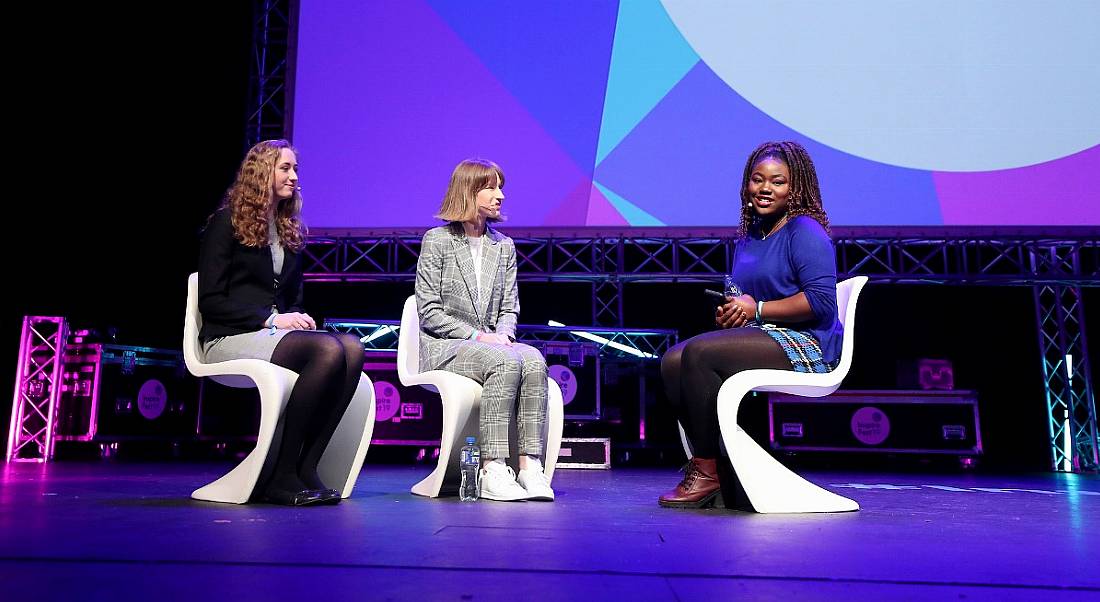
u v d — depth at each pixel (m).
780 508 1.99
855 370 6.41
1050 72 4.91
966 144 4.91
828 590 1.01
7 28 4.58
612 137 4.97
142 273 5.31
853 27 4.98
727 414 2.03
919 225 4.89
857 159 4.93
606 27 5.02
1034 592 1.02
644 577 1.07
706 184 4.93
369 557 1.19
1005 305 6.38
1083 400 5.53
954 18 4.95
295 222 2.35
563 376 5.54
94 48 4.92
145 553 1.18
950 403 5.30
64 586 0.95
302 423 2.05
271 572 1.06
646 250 5.82
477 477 2.38
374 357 5.27
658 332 5.70
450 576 1.06
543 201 4.96
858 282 2.21
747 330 2.15
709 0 5.01
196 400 5.41
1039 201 4.88
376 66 5.02
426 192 4.95
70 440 4.76
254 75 5.11
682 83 4.98
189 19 5.23
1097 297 6.14
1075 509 2.18
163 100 5.20
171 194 5.31
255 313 2.16
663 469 4.74
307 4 5.05
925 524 1.75
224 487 2.06
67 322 4.78
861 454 5.44
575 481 3.41
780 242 2.28
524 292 6.45
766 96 4.95
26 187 4.75
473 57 5.00
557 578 1.06
